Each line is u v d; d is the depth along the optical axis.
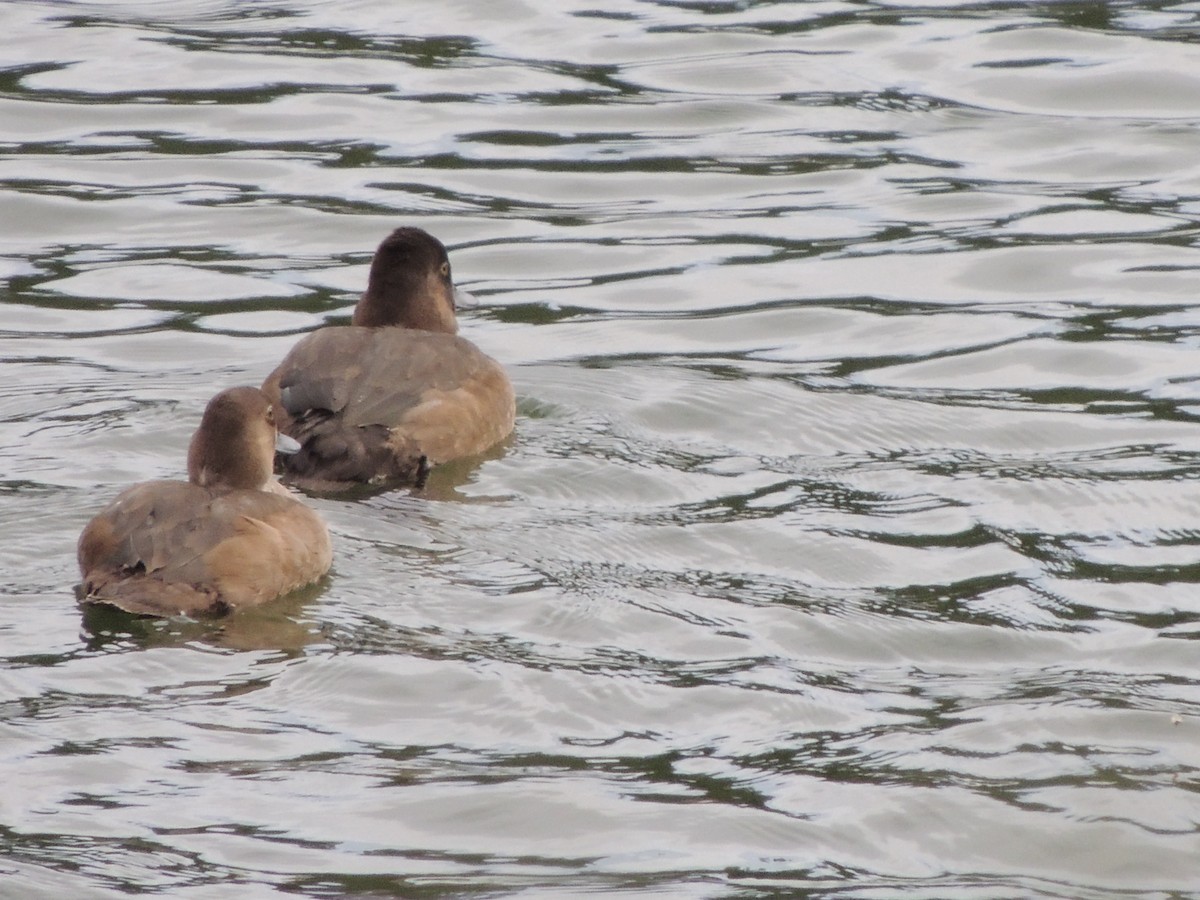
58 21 25.61
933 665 10.34
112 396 14.66
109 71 23.78
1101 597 11.32
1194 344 16.36
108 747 8.95
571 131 22.22
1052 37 24.78
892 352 16.34
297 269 18.47
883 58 24.38
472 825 8.38
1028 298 17.64
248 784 8.66
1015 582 11.50
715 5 26.70
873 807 8.62
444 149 21.62
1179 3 26.06
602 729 9.38
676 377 15.41
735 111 22.78
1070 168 21.06
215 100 22.91
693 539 11.94
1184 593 11.39
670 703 9.66
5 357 15.93
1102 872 8.16
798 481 13.09
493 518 12.14
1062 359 16.06
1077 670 10.27
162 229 19.41
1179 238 19.00
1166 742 9.27
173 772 8.74
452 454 13.08
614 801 8.64
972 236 19.17
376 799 8.57
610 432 13.96
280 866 7.98
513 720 9.41
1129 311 17.20
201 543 10.62
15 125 22.02
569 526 12.04
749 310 17.42
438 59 24.42
